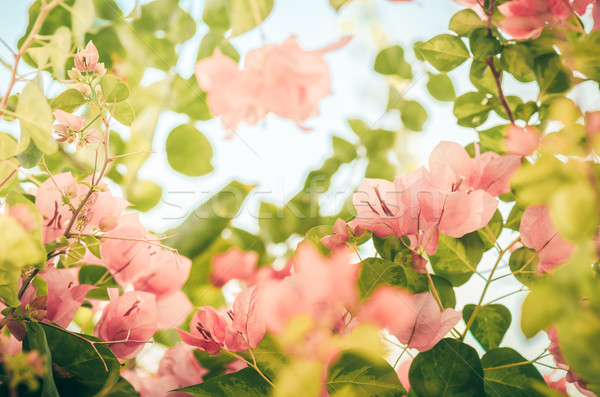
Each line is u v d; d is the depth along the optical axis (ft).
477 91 2.20
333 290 2.07
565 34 2.09
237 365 2.13
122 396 2.09
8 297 1.97
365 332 2.06
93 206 2.11
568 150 1.83
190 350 2.13
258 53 2.15
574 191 1.59
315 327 2.06
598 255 1.66
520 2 2.09
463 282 2.15
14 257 1.91
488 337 2.13
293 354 2.06
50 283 2.08
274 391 2.05
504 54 2.12
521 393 2.06
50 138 1.96
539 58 2.10
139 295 2.12
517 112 2.15
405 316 2.06
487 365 2.08
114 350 2.11
